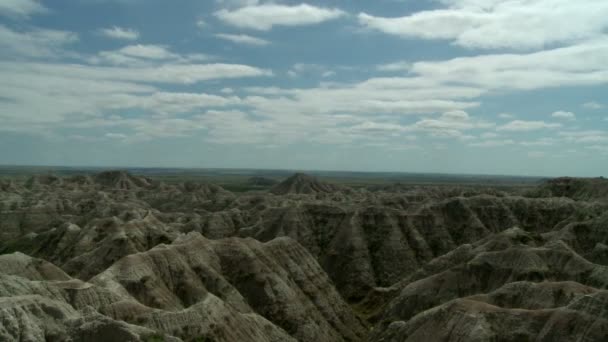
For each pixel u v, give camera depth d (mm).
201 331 66812
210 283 90188
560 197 154000
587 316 61969
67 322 55469
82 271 100750
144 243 113812
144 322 65438
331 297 106375
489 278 90062
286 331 88875
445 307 71250
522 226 139500
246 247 102375
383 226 136625
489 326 65125
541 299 72312
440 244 135500
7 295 60750
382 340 78812
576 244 105250
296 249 111125
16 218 166750
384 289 118062
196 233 104188
